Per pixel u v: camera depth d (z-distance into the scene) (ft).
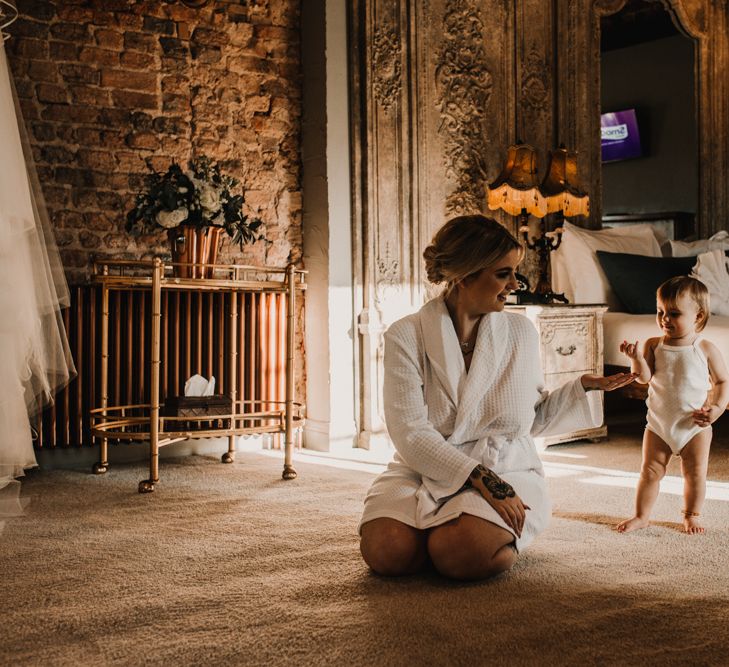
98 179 12.07
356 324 13.48
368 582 6.39
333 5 13.24
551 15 15.74
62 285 9.52
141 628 5.45
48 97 11.71
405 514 6.40
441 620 5.50
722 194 18.78
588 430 13.43
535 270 15.37
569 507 9.01
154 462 10.09
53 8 11.75
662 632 5.26
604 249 15.03
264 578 6.54
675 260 14.82
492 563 6.17
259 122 13.43
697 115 18.57
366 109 13.41
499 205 13.78
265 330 13.07
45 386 8.89
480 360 6.55
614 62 17.31
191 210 11.14
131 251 12.30
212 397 11.18
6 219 7.90
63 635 5.35
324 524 8.36
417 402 6.53
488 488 6.13
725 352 11.59
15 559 7.13
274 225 13.57
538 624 5.41
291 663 4.84
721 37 18.71
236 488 10.19
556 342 12.89
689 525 7.90
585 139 16.07
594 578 6.44
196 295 12.47
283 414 11.10
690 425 7.89
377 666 4.77
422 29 14.03
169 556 7.20
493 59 14.96
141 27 12.42
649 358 8.27
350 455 12.76
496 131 14.96
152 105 12.50
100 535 7.94
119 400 11.64
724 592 6.08
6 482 8.24
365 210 13.47
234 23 13.21
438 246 6.55
